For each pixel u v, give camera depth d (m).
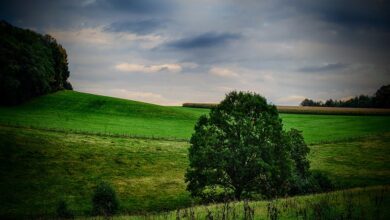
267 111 39.91
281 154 36.62
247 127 37.47
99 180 48.62
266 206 21.45
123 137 71.12
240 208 21.34
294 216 18.59
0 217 36.41
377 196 21.95
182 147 67.00
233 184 36.62
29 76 101.62
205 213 20.59
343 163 60.72
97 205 33.22
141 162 56.78
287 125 99.88
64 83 137.25
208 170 37.06
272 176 35.41
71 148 59.09
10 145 55.78
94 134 70.62
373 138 78.50
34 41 113.00
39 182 46.09
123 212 37.56
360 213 18.33
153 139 71.75
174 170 54.47
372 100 158.75
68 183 46.81
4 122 73.44
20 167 49.59
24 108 96.06
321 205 20.12
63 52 130.00
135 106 111.69
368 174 54.38
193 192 37.31
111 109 105.38
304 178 38.00
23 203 40.31
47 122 80.38
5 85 94.62
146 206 41.16
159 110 110.38
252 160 35.62
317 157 64.50
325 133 86.75
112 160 56.34
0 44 99.19
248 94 40.44
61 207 33.47
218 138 37.91
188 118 103.56
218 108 39.81
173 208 40.38
